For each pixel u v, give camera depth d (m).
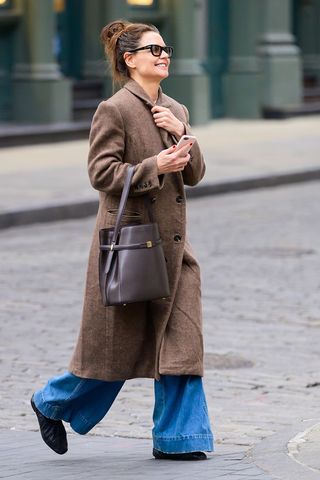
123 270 9.44
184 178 9.98
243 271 21.08
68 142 41.41
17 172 33.75
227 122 49.53
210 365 14.50
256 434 11.45
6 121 41.75
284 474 9.27
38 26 41.31
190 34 46.00
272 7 50.38
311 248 23.62
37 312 17.73
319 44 56.00
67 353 15.27
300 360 14.85
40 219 27.67
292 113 50.84
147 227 9.48
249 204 30.75
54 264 21.91
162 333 9.70
